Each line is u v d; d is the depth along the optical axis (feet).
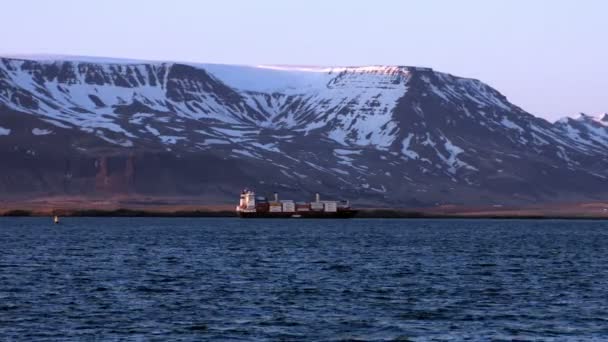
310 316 501.56
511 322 486.79
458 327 472.03
